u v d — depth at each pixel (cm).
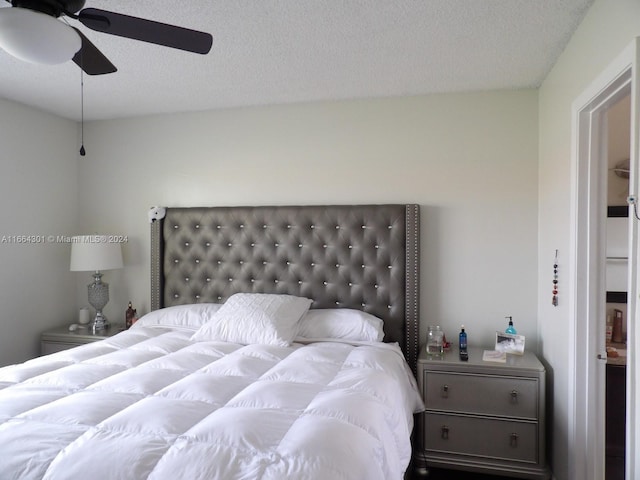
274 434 128
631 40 134
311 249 284
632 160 129
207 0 167
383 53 214
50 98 283
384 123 282
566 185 205
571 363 194
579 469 191
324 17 179
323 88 266
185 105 301
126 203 330
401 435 168
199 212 305
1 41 123
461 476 235
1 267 282
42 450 118
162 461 112
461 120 270
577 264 189
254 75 244
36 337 307
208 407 148
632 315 128
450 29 189
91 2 168
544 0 166
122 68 233
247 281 297
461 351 250
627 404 130
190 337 249
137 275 329
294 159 297
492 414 230
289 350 226
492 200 266
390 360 216
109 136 333
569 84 200
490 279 267
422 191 276
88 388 164
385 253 271
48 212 315
